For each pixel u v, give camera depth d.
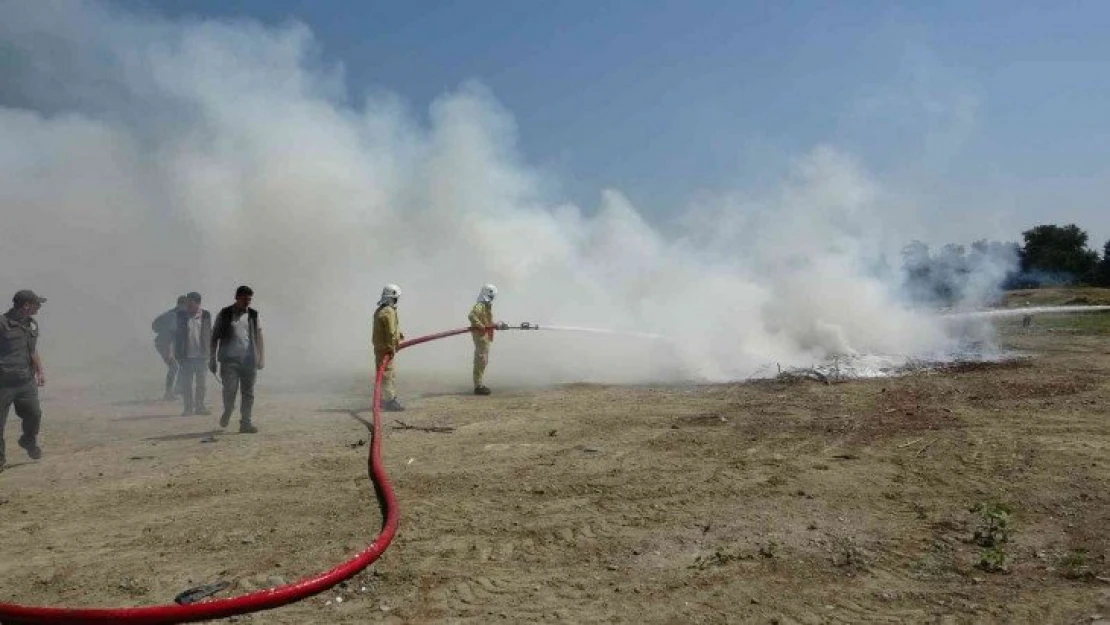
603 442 8.48
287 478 7.35
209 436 9.62
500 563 5.07
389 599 4.57
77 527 6.03
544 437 8.87
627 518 5.85
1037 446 7.63
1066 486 6.29
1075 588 4.42
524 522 5.83
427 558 5.18
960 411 9.53
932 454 7.47
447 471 7.41
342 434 9.52
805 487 6.48
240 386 9.95
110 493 7.00
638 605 4.39
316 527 5.87
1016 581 4.55
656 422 9.50
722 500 6.20
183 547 5.51
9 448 9.27
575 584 4.71
